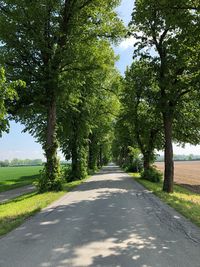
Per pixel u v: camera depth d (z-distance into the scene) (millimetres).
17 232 9820
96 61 24469
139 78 33719
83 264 6691
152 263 6758
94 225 10742
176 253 7484
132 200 17578
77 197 19156
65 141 38625
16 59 23094
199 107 28734
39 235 9359
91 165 63156
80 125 38656
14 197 25359
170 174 24875
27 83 22812
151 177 37031
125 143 63312
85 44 24141
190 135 34094
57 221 11531
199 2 15398
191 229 10094
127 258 7102
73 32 23875
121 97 41406
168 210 13984
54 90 22938
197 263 6762
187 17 15656
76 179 37875
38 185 23422
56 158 23812
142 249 7809
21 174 69500
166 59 24250
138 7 21891
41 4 21719
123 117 41156
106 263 6754
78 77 24328
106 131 62094
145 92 30875
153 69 25016
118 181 33656
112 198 18547
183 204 15656
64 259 7039
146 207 14922
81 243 8383
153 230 9953
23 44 22531
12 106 23547
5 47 22828
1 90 12680
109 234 9406
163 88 24719
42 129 35781
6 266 6621
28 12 21406
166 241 8594
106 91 44656
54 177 23438
